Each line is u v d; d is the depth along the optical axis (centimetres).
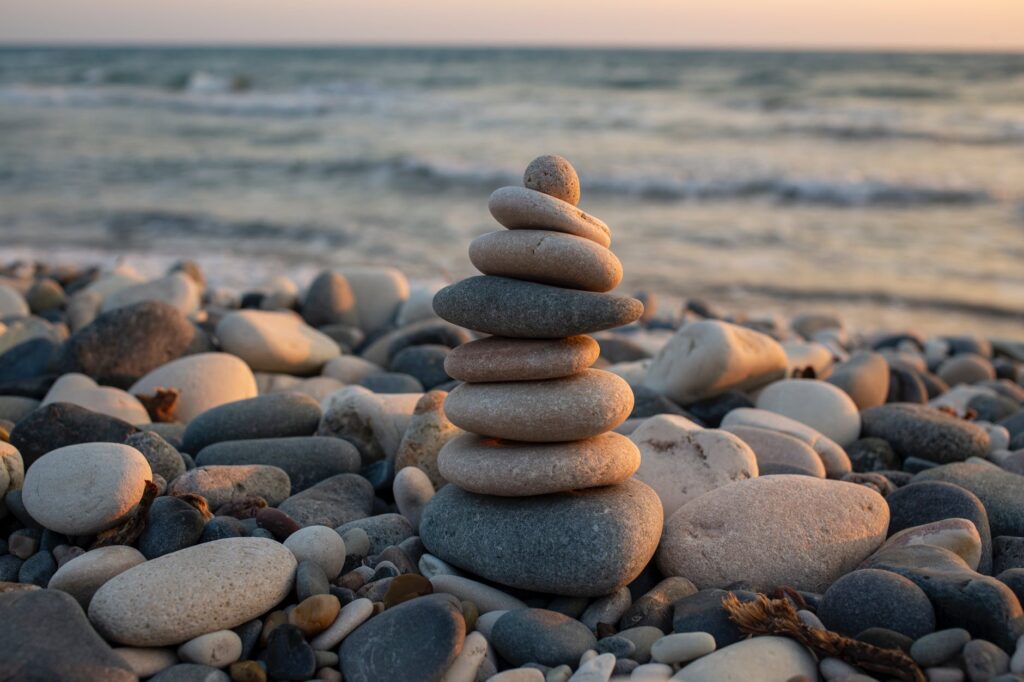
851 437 93
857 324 182
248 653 60
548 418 64
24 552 68
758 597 61
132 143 449
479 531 65
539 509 65
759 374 100
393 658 58
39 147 431
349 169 374
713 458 77
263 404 86
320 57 1310
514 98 650
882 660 57
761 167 356
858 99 588
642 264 230
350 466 81
